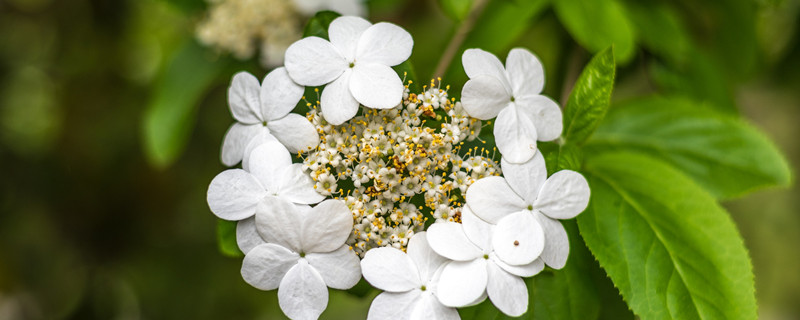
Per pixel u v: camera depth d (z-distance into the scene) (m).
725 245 0.34
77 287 0.73
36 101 0.74
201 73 0.46
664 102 0.40
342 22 0.33
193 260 0.71
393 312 0.32
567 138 0.35
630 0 0.43
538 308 0.34
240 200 0.32
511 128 0.32
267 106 0.33
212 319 0.72
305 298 0.32
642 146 0.40
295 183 0.32
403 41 0.33
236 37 0.45
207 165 0.69
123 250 0.71
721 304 0.34
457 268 0.32
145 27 0.71
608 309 0.36
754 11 0.46
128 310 0.73
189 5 0.47
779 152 0.39
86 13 0.68
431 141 0.32
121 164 0.68
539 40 0.49
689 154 0.39
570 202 0.33
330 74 0.32
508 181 0.32
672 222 0.35
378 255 0.32
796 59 0.55
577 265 0.35
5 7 0.69
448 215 0.32
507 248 0.32
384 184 0.32
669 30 0.43
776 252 0.77
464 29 0.40
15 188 0.71
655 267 0.34
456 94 0.33
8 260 0.70
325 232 0.32
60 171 0.69
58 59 0.70
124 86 0.70
